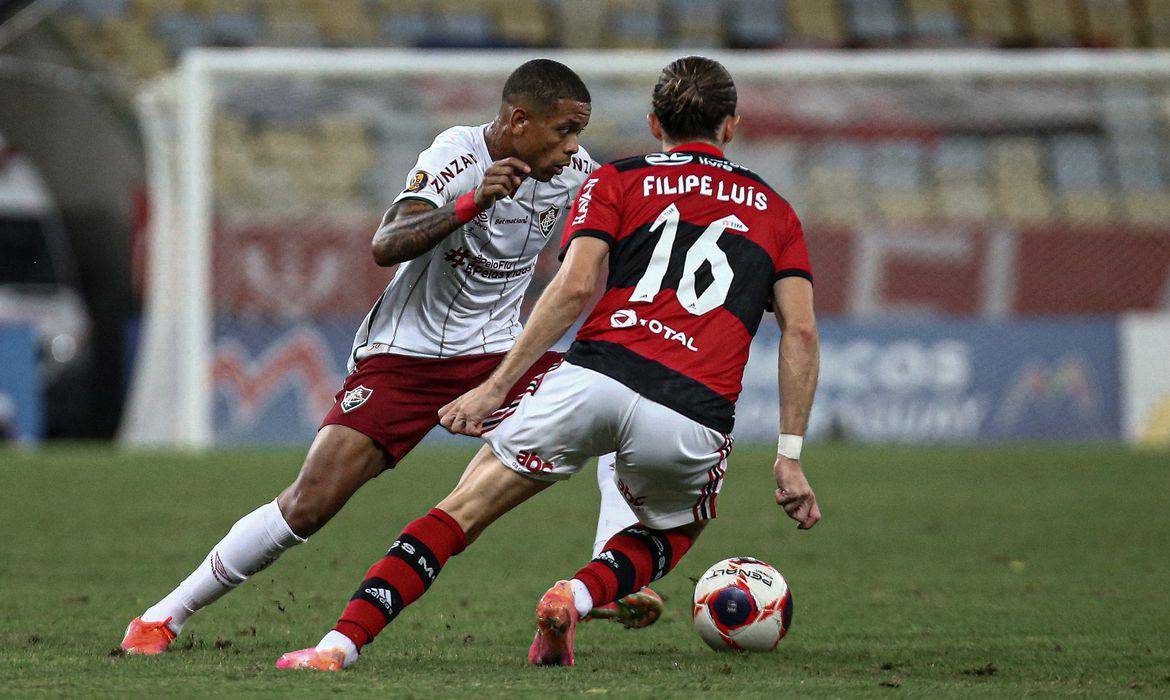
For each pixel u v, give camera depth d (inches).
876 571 832.9
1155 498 1250.6
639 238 501.0
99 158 2309.3
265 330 1909.4
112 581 782.5
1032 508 1178.0
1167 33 2822.3
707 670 500.1
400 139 2224.4
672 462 492.4
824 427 1898.4
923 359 1915.6
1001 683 477.4
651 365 486.9
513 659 529.3
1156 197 2242.9
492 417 503.2
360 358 569.3
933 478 1422.2
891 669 509.7
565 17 2815.0
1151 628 624.4
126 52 2509.8
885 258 2182.6
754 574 561.3
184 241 1895.9
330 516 550.9
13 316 2220.7
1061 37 2810.0
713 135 523.5
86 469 1478.8
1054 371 1920.5
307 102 2213.3
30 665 496.7
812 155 2301.9
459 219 506.0
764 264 505.4
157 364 1964.8
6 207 2288.4
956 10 2829.7
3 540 970.1
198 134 1850.4
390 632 611.2
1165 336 1926.7
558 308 482.0
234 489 1299.2
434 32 2768.2
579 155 582.9
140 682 451.5
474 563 868.6
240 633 600.1
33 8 2432.3
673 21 2815.0
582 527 1061.1
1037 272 2174.0
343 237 2042.3
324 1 2741.1
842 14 2827.3
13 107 2340.1
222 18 2647.6
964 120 2326.5
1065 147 2313.0
